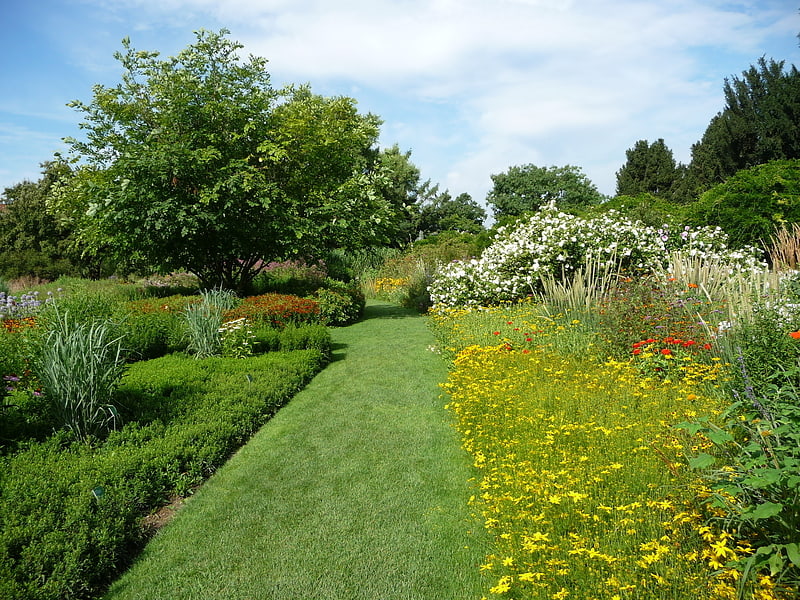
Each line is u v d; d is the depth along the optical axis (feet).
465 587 9.76
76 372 15.72
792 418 8.89
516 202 150.51
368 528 12.00
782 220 36.63
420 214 153.17
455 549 10.99
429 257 67.26
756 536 8.49
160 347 28.37
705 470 10.19
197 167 43.24
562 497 10.55
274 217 46.57
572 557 8.86
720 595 7.49
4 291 51.11
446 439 17.10
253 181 43.88
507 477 12.04
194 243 45.50
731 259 34.96
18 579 9.45
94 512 11.39
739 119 95.50
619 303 24.14
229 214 44.60
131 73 51.03
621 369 19.44
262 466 15.64
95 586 10.31
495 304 38.06
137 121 50.39
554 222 36.96
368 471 14.97
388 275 70.79
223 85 47.60
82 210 49.73
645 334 21.58
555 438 13.71
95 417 15.88
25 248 74.08
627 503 10.38
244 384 21.59
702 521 9.33
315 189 49.73
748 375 14.85
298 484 14.38
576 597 8.04
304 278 56.85
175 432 16.25
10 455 13.98
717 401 15.08
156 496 13.44
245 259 49.88
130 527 11.69
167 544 11.74
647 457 11.91
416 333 37.63
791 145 89.45
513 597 9.04
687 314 21.70
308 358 26.45
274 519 12.61
